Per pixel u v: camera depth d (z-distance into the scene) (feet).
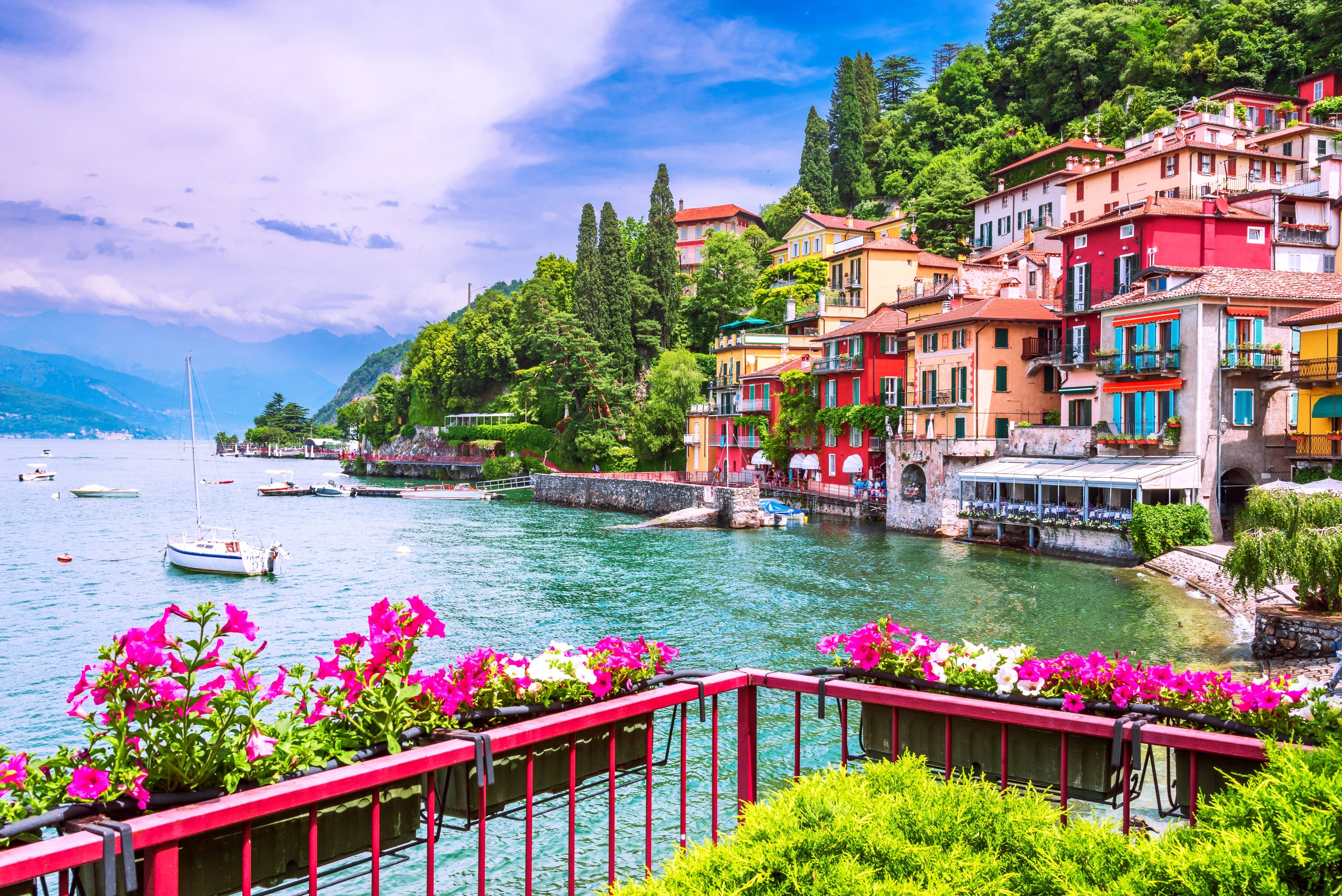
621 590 140.97
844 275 322.34
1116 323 166.50
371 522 272.51
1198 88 339.16
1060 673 20.27
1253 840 13.75
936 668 21.42
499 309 525.75
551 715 18.47
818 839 15.07
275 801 14.17
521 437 427.74
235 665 15.67
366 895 46.09
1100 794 19.52
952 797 16.85
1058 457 177.37
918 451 209.56
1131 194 246.27
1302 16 330.54
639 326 415.85
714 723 20.77
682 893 14.58
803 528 229.04
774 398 294.05
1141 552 147.43
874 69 554.05
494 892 45.98
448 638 107.96
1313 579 83.35
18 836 12.84
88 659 106.42
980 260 273.75
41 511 328.90
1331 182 213.87
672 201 427.33
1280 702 18.15
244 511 323.37
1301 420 145.89
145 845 12.91
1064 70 389.19
